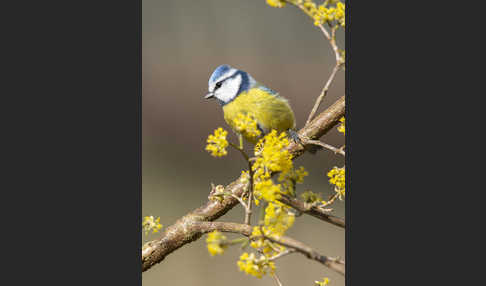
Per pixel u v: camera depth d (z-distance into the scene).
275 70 10.27
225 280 8.12
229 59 10.60
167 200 9.38
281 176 4.24
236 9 10.87
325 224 9.16
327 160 8.91
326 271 8.26
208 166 10.09
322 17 4.78
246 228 4.05
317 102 5.23
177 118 10.39
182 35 10.72
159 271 8.16
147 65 10.51
